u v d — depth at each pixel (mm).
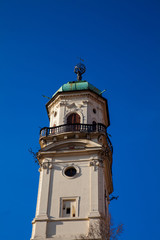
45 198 39094
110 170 44406
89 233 34875
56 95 47406
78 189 39281
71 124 43469
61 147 42438
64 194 39156
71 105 46312
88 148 41469
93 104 47062
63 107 46312
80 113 45469
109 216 36281
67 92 47000
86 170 40531
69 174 40688
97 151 41281
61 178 40375
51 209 38344
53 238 36125
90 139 42438
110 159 44406
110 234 34125
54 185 39969
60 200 38844
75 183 39781
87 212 37531
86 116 45094
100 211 37594
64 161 41500
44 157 42094
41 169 41969
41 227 36969
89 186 39281
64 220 37312
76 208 37969
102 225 35250
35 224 37344
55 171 41000
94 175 39875
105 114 49188
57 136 42875
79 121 45125
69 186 39656
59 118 45469
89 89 46844
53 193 39438
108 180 44844
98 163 40531
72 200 38875
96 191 38688
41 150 42219
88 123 44688
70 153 41750
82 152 41562
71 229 36625
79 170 40594
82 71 53750
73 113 45750
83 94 46875
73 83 48375
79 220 37062
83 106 46031
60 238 36062
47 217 37562
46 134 43531
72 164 41125
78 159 41375
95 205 37750
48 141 43281
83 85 47750
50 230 36844
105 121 49938
